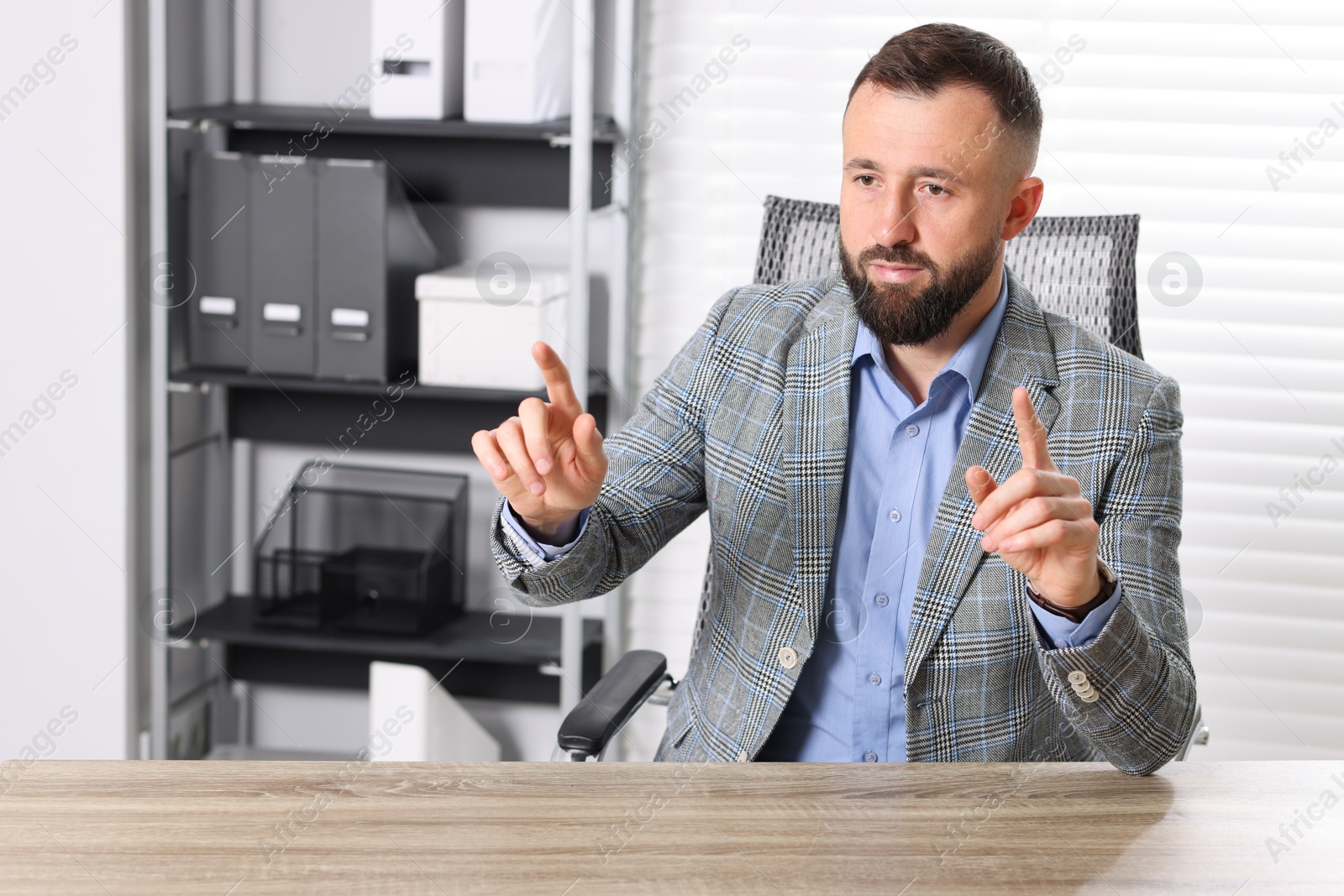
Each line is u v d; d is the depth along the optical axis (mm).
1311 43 1979
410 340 2113
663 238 2156
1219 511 2096
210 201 2008
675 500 1240
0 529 2092
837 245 1439
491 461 949
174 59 2021
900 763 935
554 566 1031
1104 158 2047
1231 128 2018
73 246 2021
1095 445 1123
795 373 1210
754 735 1140
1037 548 854
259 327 2029
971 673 1104
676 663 2229
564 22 2061
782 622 1158
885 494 1175
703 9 2080
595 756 1127
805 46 2074
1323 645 2094
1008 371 1169
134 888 729
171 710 2203
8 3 1964
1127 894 751
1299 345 2047
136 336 2068
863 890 746
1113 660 883
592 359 2260
